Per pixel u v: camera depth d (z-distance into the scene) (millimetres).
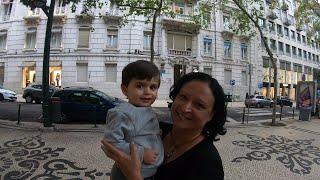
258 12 20797
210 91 1683
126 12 32344
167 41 34125
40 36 33719
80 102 13672
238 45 38906
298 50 52719
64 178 6355
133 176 1562
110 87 32281
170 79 33781
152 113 2012
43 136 10070
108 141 1852
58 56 32781
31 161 7383
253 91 40219
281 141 11695
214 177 1555
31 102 23266
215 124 1765
